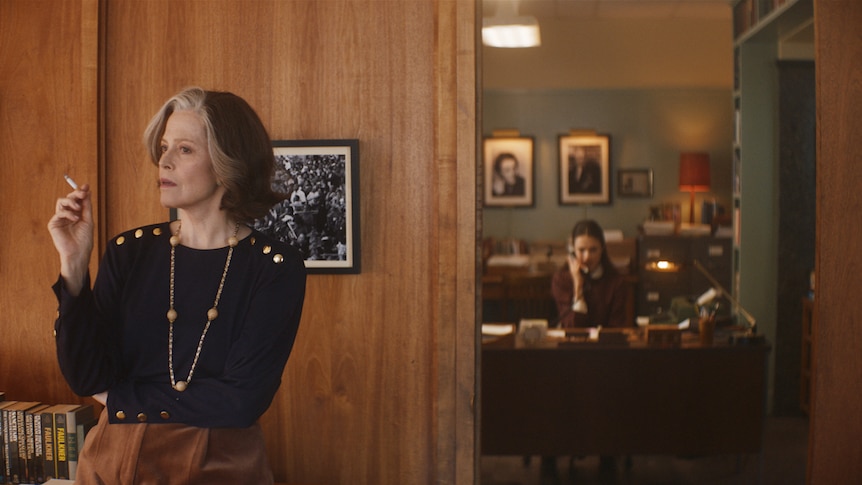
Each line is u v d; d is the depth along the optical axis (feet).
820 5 9.35
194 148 5.38
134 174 9.48
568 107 30.45
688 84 29.66
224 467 5.30
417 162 9.20
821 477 9.54
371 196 9.27
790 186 20.06
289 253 5.74
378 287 9.29
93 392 5.35
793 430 18.58
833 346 9.47
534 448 15.28
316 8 9.29
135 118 9.47
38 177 9.59
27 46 9.55
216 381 5.30
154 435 5.23
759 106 20.44
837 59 9.34
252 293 5.53
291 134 9.34
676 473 15.96
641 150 30.22
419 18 9.16
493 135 30.83
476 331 9.00
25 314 9.68
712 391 15.05
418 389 9.27
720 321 16.83
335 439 9.42
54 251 9.61
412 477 9.32
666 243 26.73
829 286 9.46
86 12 9.30
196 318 5.44
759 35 19.58
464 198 8.93
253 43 9.36
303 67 9.31
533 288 26.96
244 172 5.49
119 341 5.48
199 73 9.40
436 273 9.20
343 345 9.36
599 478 15.74
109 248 5.66
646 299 26.76
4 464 8.98
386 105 9.21
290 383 9.45
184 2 9.40
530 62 30.30
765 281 20.47
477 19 8.98
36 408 9.05
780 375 19.99
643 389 15.12
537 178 30.86
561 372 15.17
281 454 9.50
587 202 30.60
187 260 5.56
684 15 28.53
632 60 29.78
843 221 9.41
